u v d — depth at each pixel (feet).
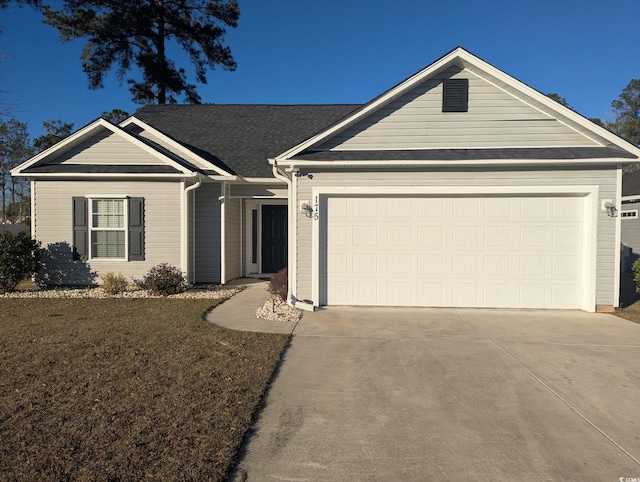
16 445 10.93
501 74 29.37
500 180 29.04
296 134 48.19
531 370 17.31
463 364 17.98
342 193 29.76
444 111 30.63
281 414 13.26
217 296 33.60
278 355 18.61
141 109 55.36
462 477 10.11
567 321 25.96
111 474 9.80
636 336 22.57
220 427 12.10
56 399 13.75
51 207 36.81
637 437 12.04
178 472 9.94
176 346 19.71
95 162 37.65
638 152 28.12
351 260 30.09
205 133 48.85
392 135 30.83
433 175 29.37
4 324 23.90
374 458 10.87
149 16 79.87
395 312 28.37
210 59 88.48
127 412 12.88
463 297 29.68
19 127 119.55
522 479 10.05
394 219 29.89
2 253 33.45
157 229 37.01
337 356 18.90
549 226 29.17
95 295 33.73
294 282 30.09
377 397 14.58
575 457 11.00
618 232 28.55
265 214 46.32
